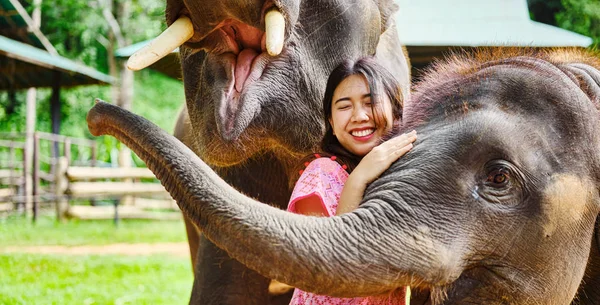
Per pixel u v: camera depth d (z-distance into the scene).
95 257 11.29
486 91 2.49
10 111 27.34
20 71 18.20
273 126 3.33
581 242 2.46
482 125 2.38
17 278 9.04
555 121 2.44
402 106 2.94
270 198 3.88
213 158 3.32
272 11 2.97
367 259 2.13
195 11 2.94
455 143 2.36
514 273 2.35
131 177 18.53
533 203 2.35
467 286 2.34
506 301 2.36
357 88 2.90
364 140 2.90
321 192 2.79
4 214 18.11
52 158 18.88
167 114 31.38
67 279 9.08
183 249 12.96
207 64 3.26
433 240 2.22
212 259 3.91
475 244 2.29
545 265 2.38
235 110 3.13
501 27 8.52
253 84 3.20
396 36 4.39
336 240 2.14
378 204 2.26
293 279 2.10
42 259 10.76
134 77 32.44
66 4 27.38
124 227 16.78
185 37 3.01
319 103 3.45
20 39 18.25
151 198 20.62
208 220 2.10
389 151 2.42
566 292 2.46
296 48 3.33
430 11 8.77
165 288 8.61
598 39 15.08
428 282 2.21
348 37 3.52
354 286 2.12
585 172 2.44
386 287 2.17
